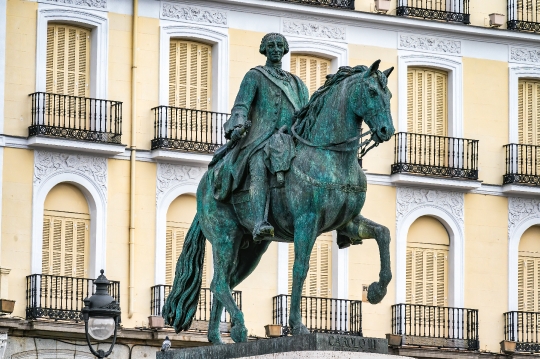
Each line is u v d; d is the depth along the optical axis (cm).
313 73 5694
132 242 5319
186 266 2538
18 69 5241
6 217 5172
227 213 2453
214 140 5466
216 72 5519
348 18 5700
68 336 5144
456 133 5819
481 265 5816
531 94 5981
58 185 5275
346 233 2362
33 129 5197
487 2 5941
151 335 5259
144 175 5378
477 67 5888
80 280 5238
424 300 5741
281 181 2338
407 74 5800
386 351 2255
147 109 5412
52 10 5297
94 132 5278
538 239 5925
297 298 2317
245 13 5572
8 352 5062
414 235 5753
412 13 5778
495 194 5866
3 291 5109
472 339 5731
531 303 5888
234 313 2430
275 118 2416
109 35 5384
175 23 5472
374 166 5712
